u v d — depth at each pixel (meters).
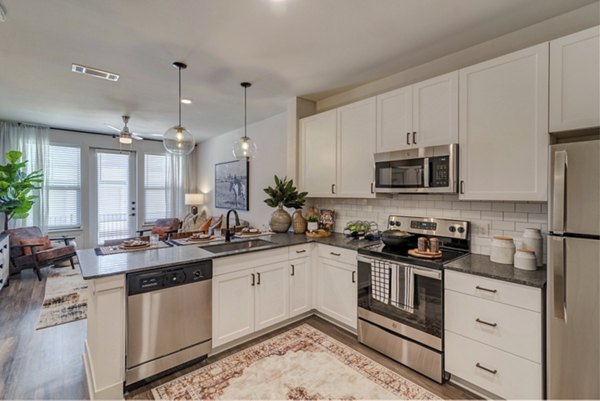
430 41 2.32
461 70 2.19
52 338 2.66
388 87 3.01
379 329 2.39
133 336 1.93
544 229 2.04
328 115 3.29
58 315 3.15
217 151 6.35
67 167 5.69
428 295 2.09
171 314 2.10
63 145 5.64
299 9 1.90
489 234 2.30
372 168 2.83
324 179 3.35
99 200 6.11
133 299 1.93
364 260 2.50
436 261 2.10
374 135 2.81
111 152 6.25
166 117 4.65
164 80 3.11
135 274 1.93
